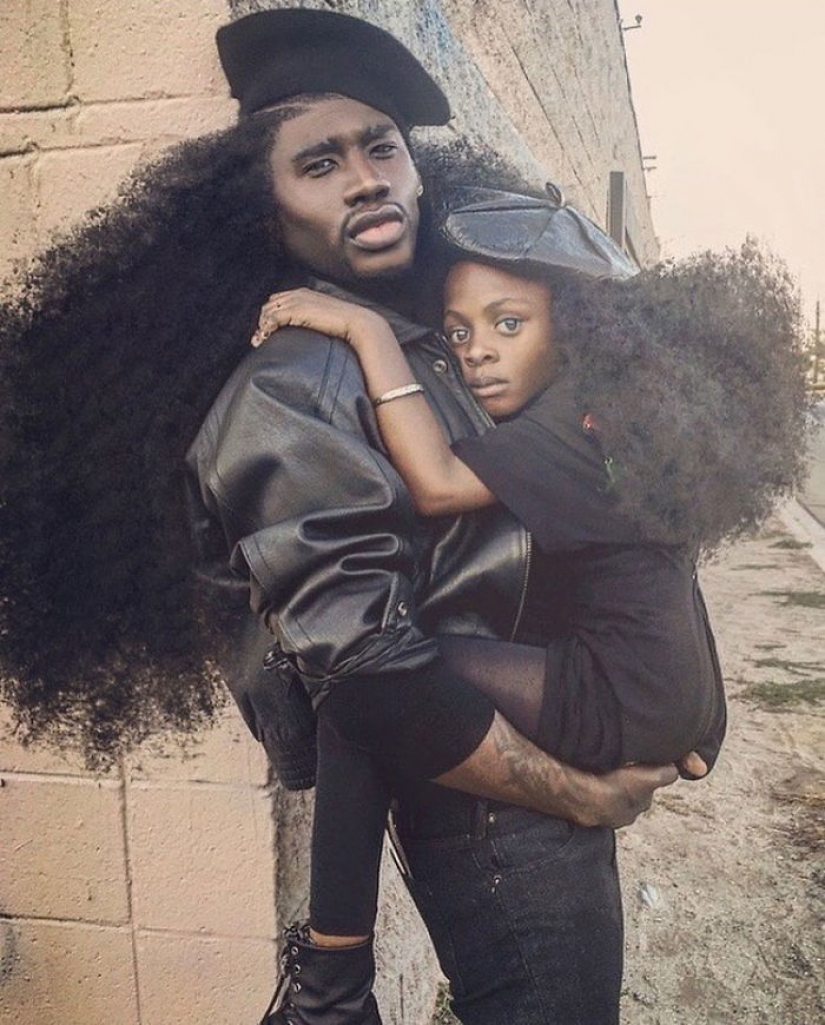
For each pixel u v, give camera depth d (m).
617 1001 1.25
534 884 1.19
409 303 1.32
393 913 2.13
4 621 1.47
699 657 1.20
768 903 2.82
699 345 1.17
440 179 1.48
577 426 1.16
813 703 4.57
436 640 1.15
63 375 1.39
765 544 9.20
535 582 1.22
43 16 1.63
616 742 1.17
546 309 1.21
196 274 1.33
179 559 1.39
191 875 1.75
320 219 1.24
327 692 1.09
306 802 1.84
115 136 1.63
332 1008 1.17
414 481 1.13
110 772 1.75
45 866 1.81
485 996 1.23
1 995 1.87
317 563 1.06
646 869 3.02
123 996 1.82
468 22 3.01
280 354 1.16
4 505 1.43
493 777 1.12
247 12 1.59
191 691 1.47
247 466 1.10
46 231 1.68
